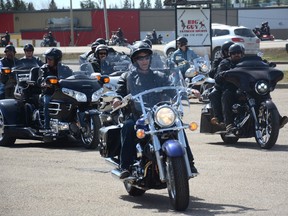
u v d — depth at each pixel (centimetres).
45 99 2062
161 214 1173
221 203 1248
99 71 2395
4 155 1911
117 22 11906
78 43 11894
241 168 1584
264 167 1590
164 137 1205
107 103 1415
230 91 1933
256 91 1852
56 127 2038
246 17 11975
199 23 4009
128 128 1250
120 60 2420
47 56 2089
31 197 1347
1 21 12306
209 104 2038
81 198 1328
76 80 2042
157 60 1308
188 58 3203
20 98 2141
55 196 1350
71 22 11056
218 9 11838
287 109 2783
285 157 1728
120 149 1317
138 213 1191
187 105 1264
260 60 1920
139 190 1334
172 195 1188
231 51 1942
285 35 11956
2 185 1473
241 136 1916
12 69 2333
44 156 1877
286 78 4022
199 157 1759
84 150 1981
